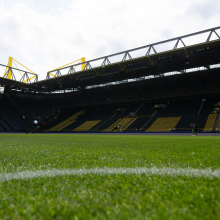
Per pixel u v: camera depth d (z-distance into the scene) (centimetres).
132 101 4528
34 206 86
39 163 210
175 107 3916
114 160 231
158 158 248
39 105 5816
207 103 3612
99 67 3575
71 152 325
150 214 76
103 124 4216
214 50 2636
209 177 144
